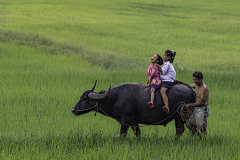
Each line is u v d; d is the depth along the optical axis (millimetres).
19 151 13875
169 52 15844
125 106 15898
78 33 68375
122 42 61062
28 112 21047
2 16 81812
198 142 15172
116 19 92000
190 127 15930
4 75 32531
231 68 41406
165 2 133125
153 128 18453
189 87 16109
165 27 82625
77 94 25641
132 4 125375
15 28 64500
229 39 68188
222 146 14656
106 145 14359
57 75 33094
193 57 49938
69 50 49625
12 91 26172
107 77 32719
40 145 14523
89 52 49594
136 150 13648
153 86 15586
